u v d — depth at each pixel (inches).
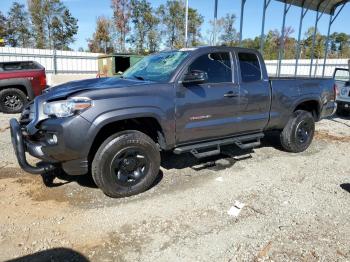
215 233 130.8
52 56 852.6
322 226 137.0
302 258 115.3
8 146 244.2
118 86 155.0
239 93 193.0
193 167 204.1
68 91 151.9
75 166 148.0
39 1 1736.0
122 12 1632.6
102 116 144.8
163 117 161.9
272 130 231.5
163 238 127.0
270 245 122.9
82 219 139.9
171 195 164.6
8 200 155.3
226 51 192.2
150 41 1691.7
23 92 414.3
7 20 1863.9
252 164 213.9
